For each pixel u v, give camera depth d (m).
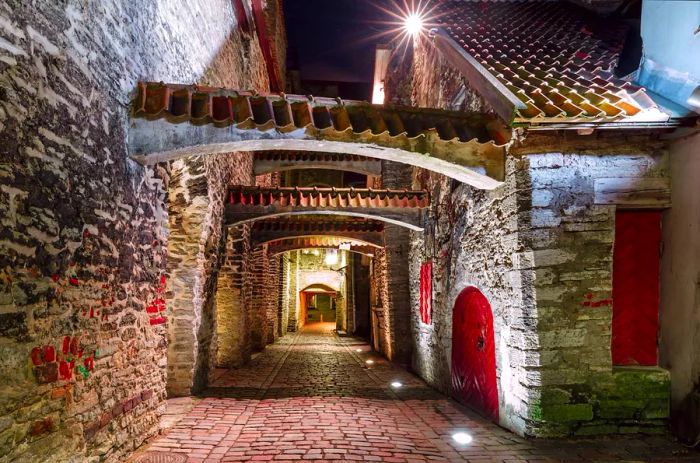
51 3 3.66
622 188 5.75
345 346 18.95
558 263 5.66
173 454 5.11
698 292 5.32
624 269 5.94
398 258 13.59
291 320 28.03
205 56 8.02
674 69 5.16
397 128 5.67
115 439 4.68
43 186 3.56
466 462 4.98
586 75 6.68
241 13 10.88
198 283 8.49
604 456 5.07
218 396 8.33
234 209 10.39
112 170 4.67
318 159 15.21
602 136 5.78
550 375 5.59
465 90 7.55
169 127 5.12
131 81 5.09
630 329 5.91
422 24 9.90
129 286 5.05
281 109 5.52
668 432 5.68
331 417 6.88
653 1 5.48
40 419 3.47
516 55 7.63
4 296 3.13
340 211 10.59
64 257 3.83
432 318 9.95
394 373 11.62
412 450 5.37
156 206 5.84
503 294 6.19
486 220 6.79
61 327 3.77
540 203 5.71
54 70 3.70
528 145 5.75
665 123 5.28
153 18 5.70
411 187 13.81
